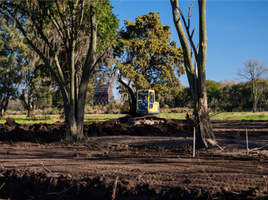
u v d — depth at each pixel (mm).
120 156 8711
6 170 7184
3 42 45719
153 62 41812
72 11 13398
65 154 9734
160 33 42156
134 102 22328
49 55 24656
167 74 39656
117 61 38156
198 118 9617
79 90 13586
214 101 79125
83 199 5543
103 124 18828
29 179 6500
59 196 5809
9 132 15820
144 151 9617
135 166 6969
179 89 44594
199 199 4578
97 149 10680
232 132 14672
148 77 42219
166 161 7512
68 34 13898
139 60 39031
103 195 5375
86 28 13914
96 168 6879
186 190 4789
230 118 31547
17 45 45000
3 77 46719
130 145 11531
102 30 13500
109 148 10734
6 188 6484
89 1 12836
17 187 6434
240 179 5277
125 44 38531
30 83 46000
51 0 13375
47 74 32188
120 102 23719
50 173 6562
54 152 10320
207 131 9398
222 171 6043
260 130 15250
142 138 13625
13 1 13203
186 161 7406
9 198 6105
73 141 13000
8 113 72000
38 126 19766
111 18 13805
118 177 5594
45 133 15852
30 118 42406
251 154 8180
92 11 13031
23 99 47062
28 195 6148
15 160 8641
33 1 13336
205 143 9320
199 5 9609
